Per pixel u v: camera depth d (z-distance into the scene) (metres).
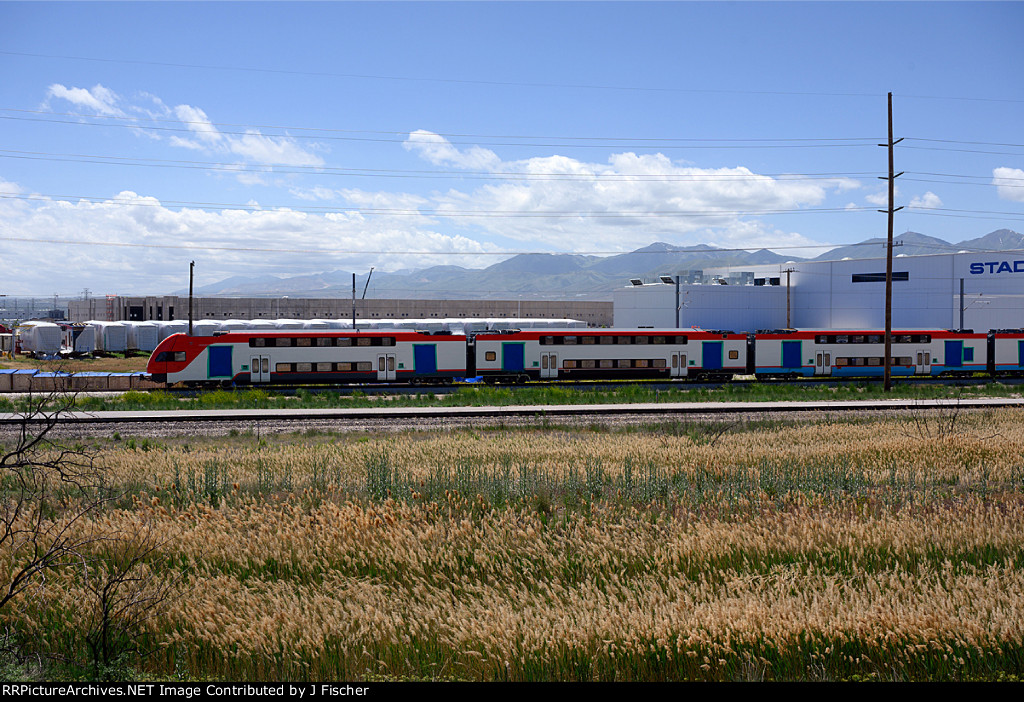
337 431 29.56
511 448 23.81
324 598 9.52
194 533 12.38
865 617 8.37
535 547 11.90
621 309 108.25
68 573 10.56
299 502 15.38
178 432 29.19
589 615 8.73
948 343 54.28
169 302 110.56
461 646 8.39
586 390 45.22
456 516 14.52
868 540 11.67
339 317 115.81
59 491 16.34
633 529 12.98
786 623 8.29
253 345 46.00
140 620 8.93
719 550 11.41
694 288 98.62
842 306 99.44
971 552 11.23
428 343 47.97
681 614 8.70
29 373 46.94
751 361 52.06
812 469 18.88
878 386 48.38
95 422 31.28
